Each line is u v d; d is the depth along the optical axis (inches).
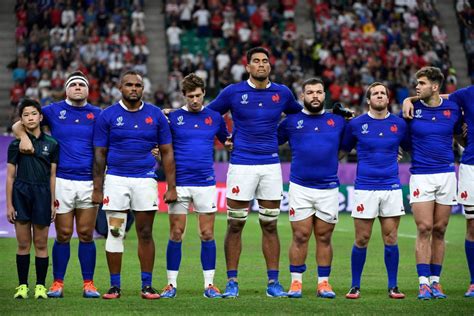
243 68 1951.3
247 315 579.5
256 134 677.9
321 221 675.4
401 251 1026.1
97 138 663.8
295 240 676.7
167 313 586.2
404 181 1660.9
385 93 676.7
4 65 2078.0
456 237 1239.5
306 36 2197.3
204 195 676.1
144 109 667.4
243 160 677.9
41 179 653.3
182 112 683.4
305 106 682.8
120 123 660.1
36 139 656.4
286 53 2010.3
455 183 686.5
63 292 686.5
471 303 639.1
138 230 666.2
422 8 2226.9
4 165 1098.7
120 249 663.8
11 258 892.6
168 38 2074.3
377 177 676.1
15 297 653.9
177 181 676.7
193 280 770.2
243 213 679.7
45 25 2016.5
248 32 2076.8
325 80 1977.1
